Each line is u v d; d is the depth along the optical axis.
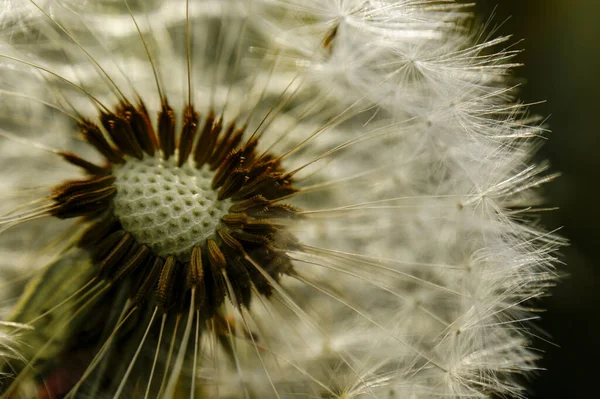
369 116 0.10
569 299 0.13
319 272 0.10
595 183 0.13
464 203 0.10
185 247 0.10
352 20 0.10
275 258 0.10
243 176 0.10
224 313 0.10
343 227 0.10
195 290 0.09
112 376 0.09
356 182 0.10
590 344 0.13
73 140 0.10
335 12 0.10
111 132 0.10
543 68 0.14
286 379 0.10
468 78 0.10
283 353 0.10
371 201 0.10
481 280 0.10
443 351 0.10
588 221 0.13
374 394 0.10
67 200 0.10
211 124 0.10
